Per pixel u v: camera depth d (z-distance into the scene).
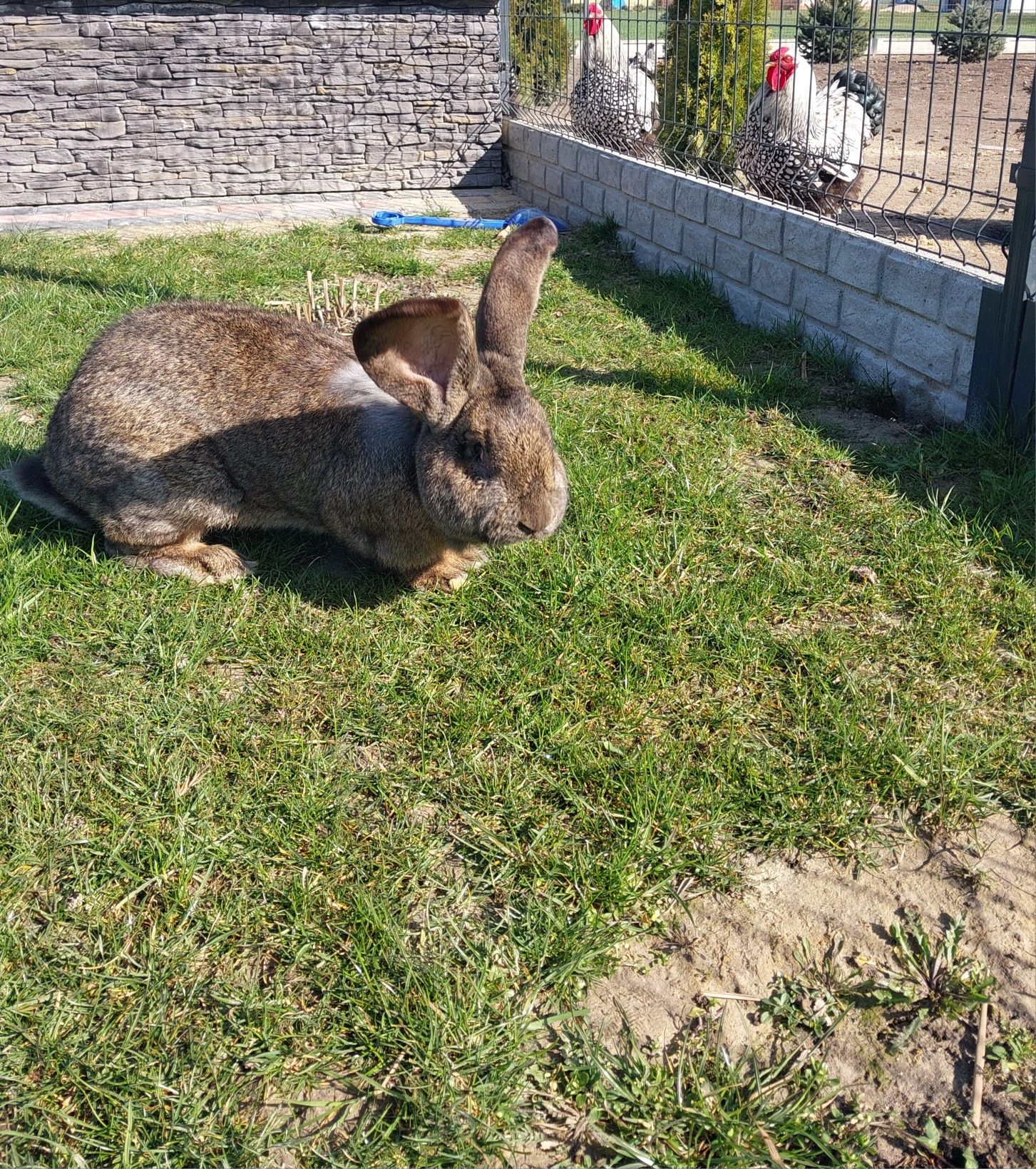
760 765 1.26
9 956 1.05
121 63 4.15
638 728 1.33
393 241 3.62
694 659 1.44
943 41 2.17
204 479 1.61
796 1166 0.89
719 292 2.94
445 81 4.48
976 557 1.63
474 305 2.93
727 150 2.99
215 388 1.60
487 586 1.60
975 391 2.00
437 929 1.08
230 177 4.41
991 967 1.05
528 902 1.10
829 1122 0.93
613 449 1.96
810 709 1.34
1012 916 1.10
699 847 1.17
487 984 1.03
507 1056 0.96
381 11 4.31
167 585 1.61
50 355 2.46
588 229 3.64
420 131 4.53
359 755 1.31
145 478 1.58
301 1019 1.00
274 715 1.37
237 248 3.48
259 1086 0.95
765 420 2.13
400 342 1.33
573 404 2.16
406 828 1.20
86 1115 0.93
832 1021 1.01
